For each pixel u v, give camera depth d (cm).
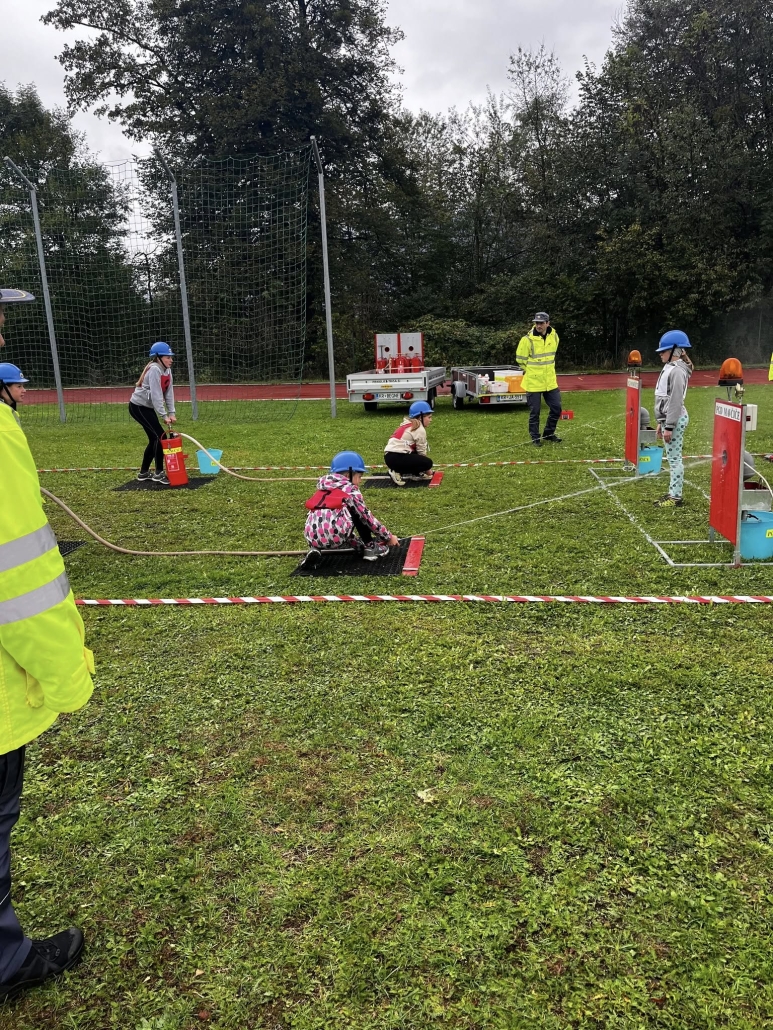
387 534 584
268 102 2606
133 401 938
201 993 209
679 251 2748
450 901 235
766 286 2772
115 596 537
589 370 2888
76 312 2255
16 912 242
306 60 2670
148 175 2359
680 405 688
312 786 298
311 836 269
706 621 439
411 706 353
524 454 1024
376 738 329
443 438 1205
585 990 203
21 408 2028
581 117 2923
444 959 214
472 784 293
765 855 249
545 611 464
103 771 318
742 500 563
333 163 2909
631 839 258
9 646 191
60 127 3428
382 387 1573
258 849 263
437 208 3222
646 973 207
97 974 219
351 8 2738
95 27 2802
